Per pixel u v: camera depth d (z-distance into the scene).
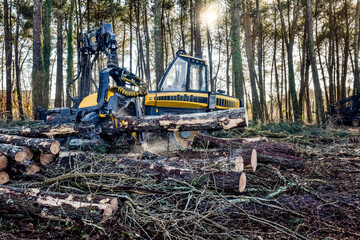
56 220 2.92
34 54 11.45
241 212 3.26
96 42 6.35
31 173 3.98
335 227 2.87
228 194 3.71
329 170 5.09
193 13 25.19
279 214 3.21
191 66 7.27
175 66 7.21
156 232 2.80
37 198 2.99
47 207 2.91
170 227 2.90
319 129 10.97
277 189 3.99
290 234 2.70
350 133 10.03
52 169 4.17
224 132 9.10
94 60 6.48
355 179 4.54
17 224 2.91
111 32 6.13
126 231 2.77
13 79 25.28
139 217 2.96
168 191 3.63
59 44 18.36
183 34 26.09
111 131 5.01
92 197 2.97
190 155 4.61
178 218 3.04
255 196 3.74
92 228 2.79
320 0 22.70
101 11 22.67
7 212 3.03
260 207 3.40
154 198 3.53
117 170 4.02
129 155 4.53
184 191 3.57
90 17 23.34
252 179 4.35
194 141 5.95
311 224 2.95
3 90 25.36
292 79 20.14
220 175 3.62
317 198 3.71
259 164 4.95
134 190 3.48
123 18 24.80
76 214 2.85
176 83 7.15
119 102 5.28
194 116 4.56
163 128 4.73
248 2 21.05
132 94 5.33
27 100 27.95
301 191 4.00
